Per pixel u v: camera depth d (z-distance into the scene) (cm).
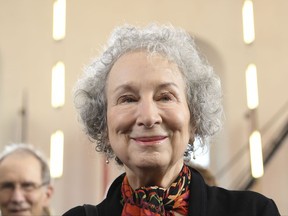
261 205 168
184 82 171
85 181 932
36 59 982
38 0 1003
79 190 930
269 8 994
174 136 161
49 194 314
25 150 311
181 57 173
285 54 976
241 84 968
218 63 991
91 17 1000
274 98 957
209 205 169
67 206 927
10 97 967
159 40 172
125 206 167
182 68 171
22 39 989
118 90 164
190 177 174
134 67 164
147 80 162
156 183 167
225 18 997
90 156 935
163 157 159
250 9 994
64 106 963
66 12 999
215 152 933
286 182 911
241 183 913
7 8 1000
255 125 937
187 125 166
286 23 987
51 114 962
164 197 166
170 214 166
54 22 995
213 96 182
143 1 1009
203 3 1004
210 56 1000
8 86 971
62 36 990
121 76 165
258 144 920
